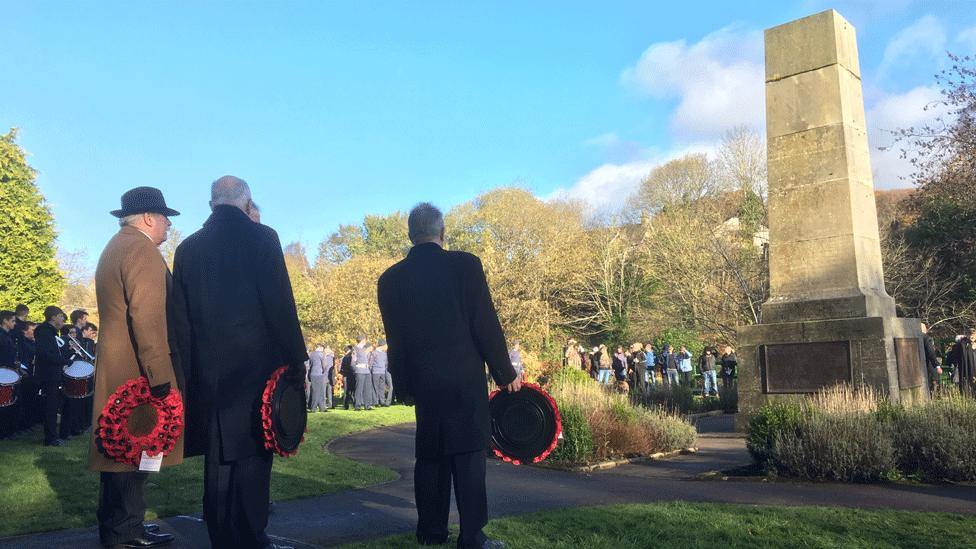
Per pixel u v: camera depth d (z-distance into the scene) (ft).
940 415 27.78
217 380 13.67
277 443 13.50
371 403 69.36
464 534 14.46
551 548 15.31
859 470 26.02
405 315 15.11
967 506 21.01
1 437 35.50
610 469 30.73
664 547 15.87
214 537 13.58
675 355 98.48
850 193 42.50
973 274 98.99
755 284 103.86
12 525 17.28
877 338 39.73
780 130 45.24
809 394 41.57
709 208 134.51
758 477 27.14
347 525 17.66
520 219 145.48
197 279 14.15
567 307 157.07
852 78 44.98
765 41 46.42
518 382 15.55
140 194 15.55
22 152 99.45
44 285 99.25
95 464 14.69
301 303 158.20
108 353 14.90
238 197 14.89
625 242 158.92
